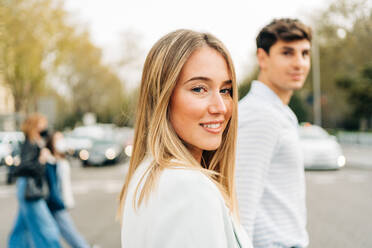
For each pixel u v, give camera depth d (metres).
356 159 17.05
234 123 1.28
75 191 10.42
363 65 27.66
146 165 1.10
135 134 1.24
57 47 21.97
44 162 4.30
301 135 13.96
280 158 1.71
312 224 6.52
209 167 1.35
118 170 15.69
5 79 20.36
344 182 11.02
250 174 1.63
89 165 17.44
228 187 1.34
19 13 16.69
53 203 4.45
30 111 24.78
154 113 1.11
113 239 5.73
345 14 22.23
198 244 0.89
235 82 1.19
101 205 8.41
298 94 34.75
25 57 19.03
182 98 1.11
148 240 0.95
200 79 1.11
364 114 30.56
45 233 4.19
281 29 1.95
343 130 36.69
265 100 1.81
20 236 4.26
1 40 16.00
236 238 1.07
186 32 1.14
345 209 7.59
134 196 1.04
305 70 2.01
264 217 1.68
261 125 1.67
